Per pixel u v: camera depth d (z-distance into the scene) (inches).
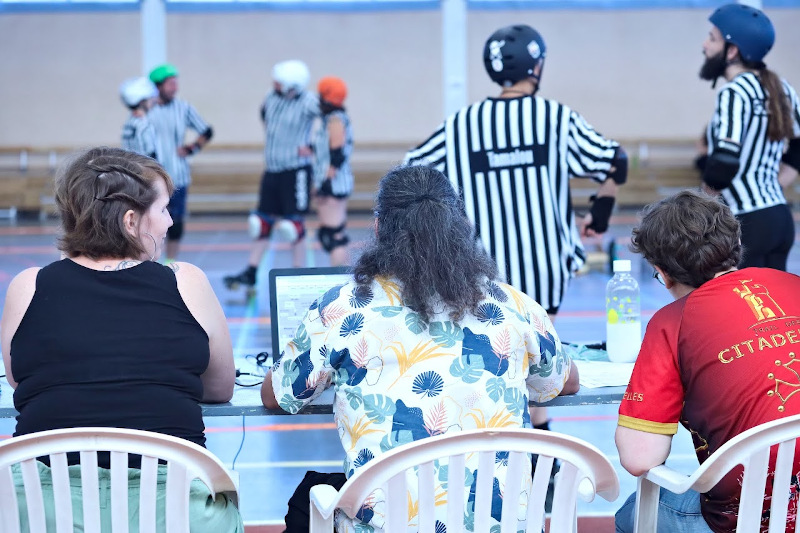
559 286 140.1
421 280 76.5
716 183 155.7
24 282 79.2
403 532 69.3
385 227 80.4
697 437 82.7
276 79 311.4
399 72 614.2
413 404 75.8
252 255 318.7
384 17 610.2
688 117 620.1
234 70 607.5
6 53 596.4
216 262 396.5
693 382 79.6
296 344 80.0
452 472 68.5
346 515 76.7
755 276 82.0
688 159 621.9
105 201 79.0
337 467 153.9
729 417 77.6
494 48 137.0
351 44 610.9
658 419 79.9
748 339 77.9
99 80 601.6
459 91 595.5
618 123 621.6
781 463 71.7
